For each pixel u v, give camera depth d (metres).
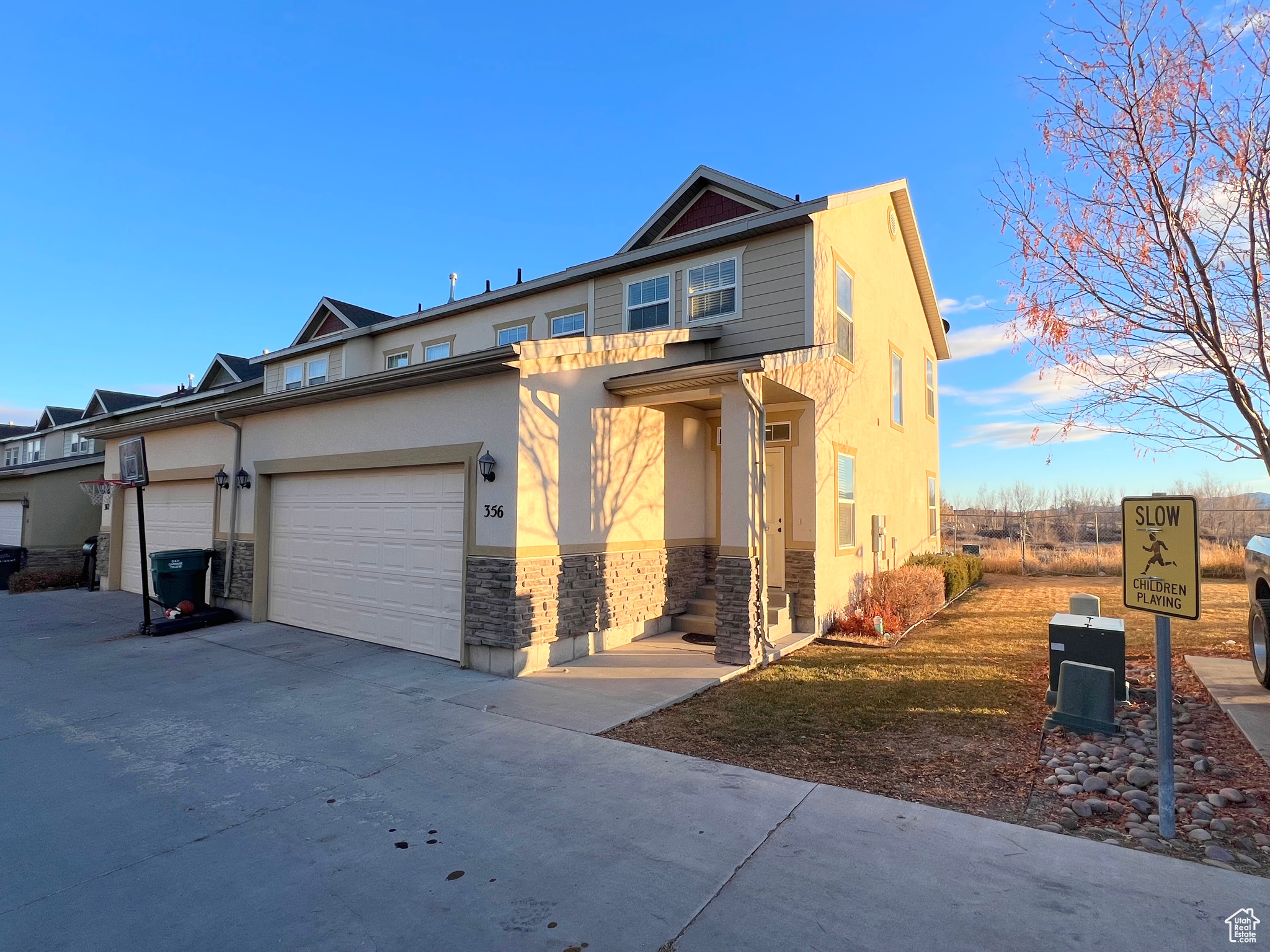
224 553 11.62
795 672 8.06
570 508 8.43
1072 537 25.77
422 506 8.78
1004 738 5.68
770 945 2.97
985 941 2.98
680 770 5.02
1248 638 8.54
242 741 5.69
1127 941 2.97
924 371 17.64
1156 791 4.53
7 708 6.66
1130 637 9.41
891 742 5.63
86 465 17.45
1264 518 20.73
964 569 15.81
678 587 10.51
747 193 11.70
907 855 3.73
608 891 3.42
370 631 9.36
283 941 3.05
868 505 12.71
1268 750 5.01
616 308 12.55
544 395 8.04
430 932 3.10
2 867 3.71
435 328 16.11
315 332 19.66
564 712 6.43
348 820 4.24
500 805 4.44
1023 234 7.24
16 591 15.31
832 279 10.99
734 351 10.85
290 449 10.58
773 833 4.01
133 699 6.96
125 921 3.21
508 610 7.63
